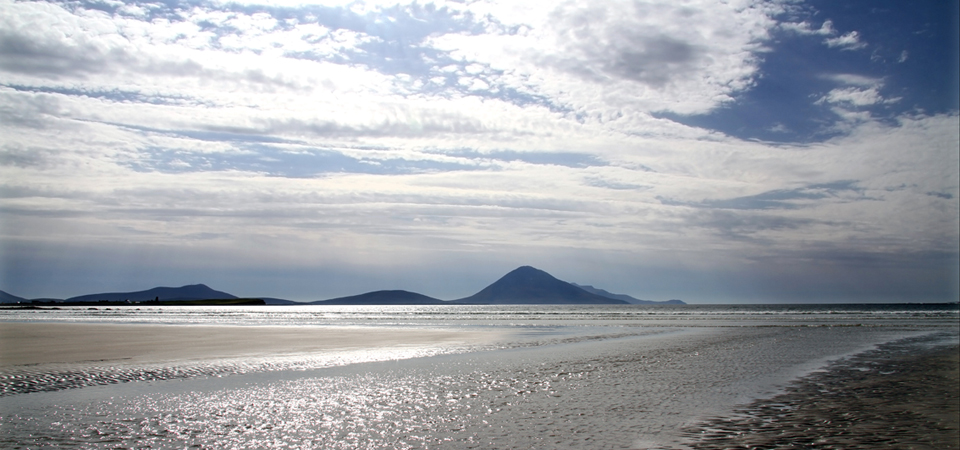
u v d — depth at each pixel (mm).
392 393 14336
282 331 41938
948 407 12562
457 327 50406
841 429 10492
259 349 26609
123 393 14328
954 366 20031
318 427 10617
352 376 17453
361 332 41000
